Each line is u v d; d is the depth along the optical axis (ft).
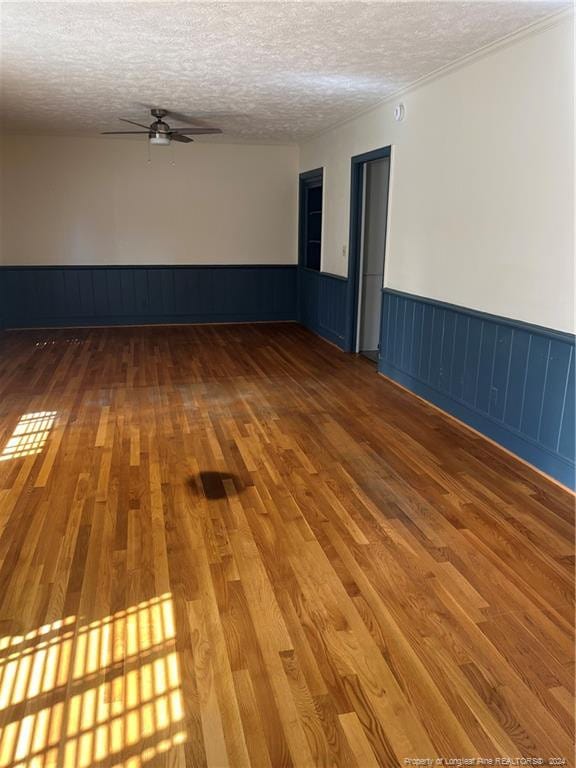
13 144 23.97
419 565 8.13
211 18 10.31
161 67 13.58
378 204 20.52
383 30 10.86
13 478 10.69
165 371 18.69
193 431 13.21
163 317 27.30
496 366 12.37
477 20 10.23
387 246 17.49
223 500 9.95
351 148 20.03
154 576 7.81
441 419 14.23
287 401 15.60
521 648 6.58
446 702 5.85
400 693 5.96
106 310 26.55
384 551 8.46
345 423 13.88
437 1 9.41
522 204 11.24
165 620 6.97
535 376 11.12
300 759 5.23
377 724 5.59
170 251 26.55
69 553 8.31
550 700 5.88
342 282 21.66
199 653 6.45
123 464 11.37
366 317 21.62
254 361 20.25
